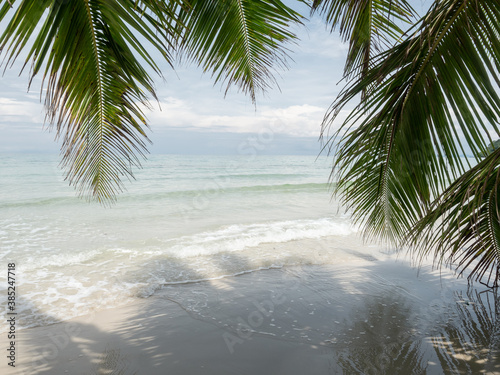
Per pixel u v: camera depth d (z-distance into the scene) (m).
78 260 5.56
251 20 2.87
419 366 2.65
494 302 3.83
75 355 2.87
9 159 31.41
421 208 2.24
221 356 2.86
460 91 1.61
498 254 2.33
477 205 1.90
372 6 2.73
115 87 2.05
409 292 4.17
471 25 1.50
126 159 2.35
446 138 1.73
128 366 2.72
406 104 1.77
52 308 3.82
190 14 2.54
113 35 1.84
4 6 1.38
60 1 1.53
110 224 8.59
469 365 2.65
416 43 1.62
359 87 1.75
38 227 8.16
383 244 6.49
